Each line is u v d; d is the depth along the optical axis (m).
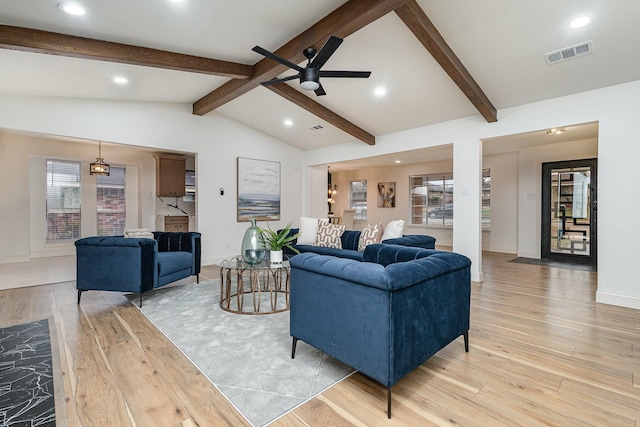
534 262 6.02
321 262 2.00
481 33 2.99
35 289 4.09
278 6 2.66
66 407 1.74
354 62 3.66
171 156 7.13
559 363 2.20
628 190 3.35
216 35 3.11
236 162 6.16
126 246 3.37
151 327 2.86
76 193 6.57
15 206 5.86
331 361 2.24
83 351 2.39
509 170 7.10
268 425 1.60
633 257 3.33
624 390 1.88
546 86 3.67
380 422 1.61
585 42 2.96
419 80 3.97
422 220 9.02
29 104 4.01
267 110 5.58
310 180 7.33
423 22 2.73
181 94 4.91
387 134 5.71
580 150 5.97
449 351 2.38
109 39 3.03
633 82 3.31
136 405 1.75
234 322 2.99
